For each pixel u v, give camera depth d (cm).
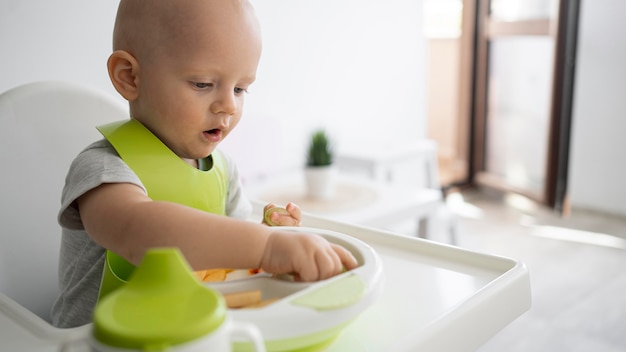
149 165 56
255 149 183
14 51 120
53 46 128
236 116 59
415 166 254
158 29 54
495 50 316
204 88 56
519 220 273
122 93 59
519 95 305
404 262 59
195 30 53
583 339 169
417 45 252
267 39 190
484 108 321
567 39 258
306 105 207
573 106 269
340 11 214
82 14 133
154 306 28
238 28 55
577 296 196
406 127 254
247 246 43
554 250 236
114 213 46
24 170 76
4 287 74
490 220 273
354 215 133
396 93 246
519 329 174
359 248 47
